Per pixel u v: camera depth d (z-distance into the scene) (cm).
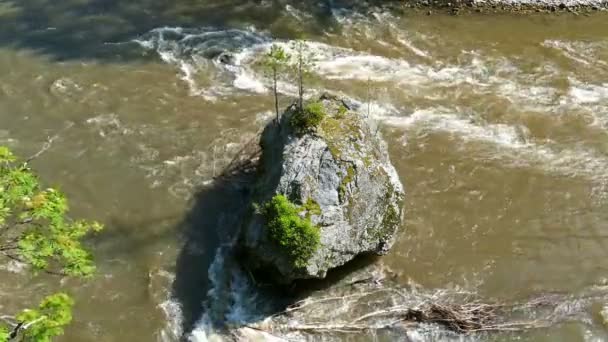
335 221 1333
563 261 1466
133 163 1686
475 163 1697
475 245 1495
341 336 1304
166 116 1836
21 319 883
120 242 1499
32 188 1013
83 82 1955
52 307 915
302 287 1387
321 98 1575
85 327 1328
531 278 1427
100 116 1831
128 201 1591
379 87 1959
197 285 1410
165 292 1397
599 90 1947
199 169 1669
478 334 1305
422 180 1648
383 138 1741
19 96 1894
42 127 1791
